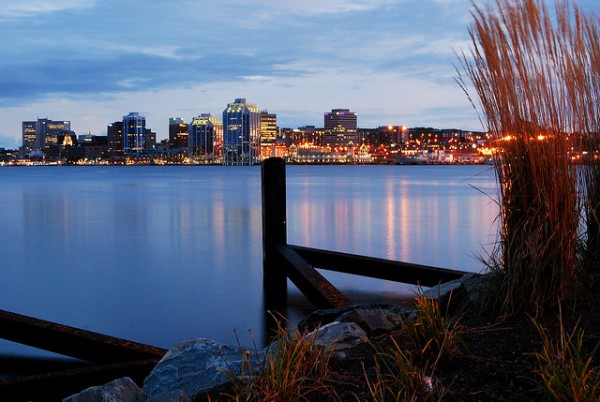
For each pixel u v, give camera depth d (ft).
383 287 33.09
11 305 31.30
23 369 21.26
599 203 13.66
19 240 56.75
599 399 7.16
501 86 12.22
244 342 24.18
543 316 11.84
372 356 10.34
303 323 15.92
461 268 39.34
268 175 33.53
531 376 8.80
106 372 15.21
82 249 50.52
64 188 176.35
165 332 25.94
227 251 48.01
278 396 8.20
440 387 8.64
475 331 11.27
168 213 84.48
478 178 269.23
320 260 30.73
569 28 12.28
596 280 12.90
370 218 73.87
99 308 30.37
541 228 12.04
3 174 418.31
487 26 12.12
